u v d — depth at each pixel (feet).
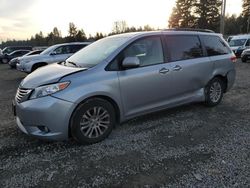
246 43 72.13
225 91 21.04
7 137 14.90
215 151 12.89
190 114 18.42
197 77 18.16
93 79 13.52
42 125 12.71
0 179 10.82
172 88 16.80
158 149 13.19
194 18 212.43
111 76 14.06
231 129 15.70
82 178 10.82
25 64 40.88
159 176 10.87
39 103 12.57
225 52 20.53
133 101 15.11
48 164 11.93
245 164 11.63
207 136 14.71
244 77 34.81
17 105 13.42
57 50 42.42
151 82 15.58
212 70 19.15
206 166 11.53
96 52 15.75
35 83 13.19
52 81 12.83
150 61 15.78
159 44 16.37
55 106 12.53
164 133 15.16
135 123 16.72
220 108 19.86
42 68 15.53
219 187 10.06
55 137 12.85
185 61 17.39
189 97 18.07
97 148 13.41
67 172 11.26
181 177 10.76
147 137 14.64
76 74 13.34
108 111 14.14
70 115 12.94
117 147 13.47
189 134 15.01
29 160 12.30
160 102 16.47
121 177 10.84
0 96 27.27
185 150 13.05
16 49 96.53
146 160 12.14
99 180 10.66
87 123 13.55
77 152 13.01
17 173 11.24
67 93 12.75
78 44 44.11
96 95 13.52
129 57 14.20
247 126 16.17
